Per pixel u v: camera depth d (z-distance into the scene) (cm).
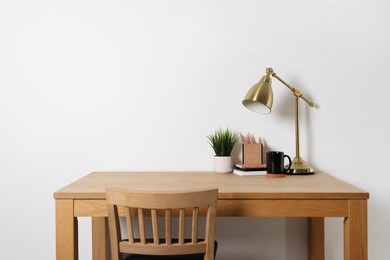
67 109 245
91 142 246
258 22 243
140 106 245
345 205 179
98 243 236
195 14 243
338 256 248
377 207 245
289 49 243
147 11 244
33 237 246
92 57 244
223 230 248
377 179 244
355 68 243
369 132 244
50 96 245
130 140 245
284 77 244
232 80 244
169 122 245
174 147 245
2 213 246
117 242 167
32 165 246
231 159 235
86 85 244
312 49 243
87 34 244
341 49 243
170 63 244
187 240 208
